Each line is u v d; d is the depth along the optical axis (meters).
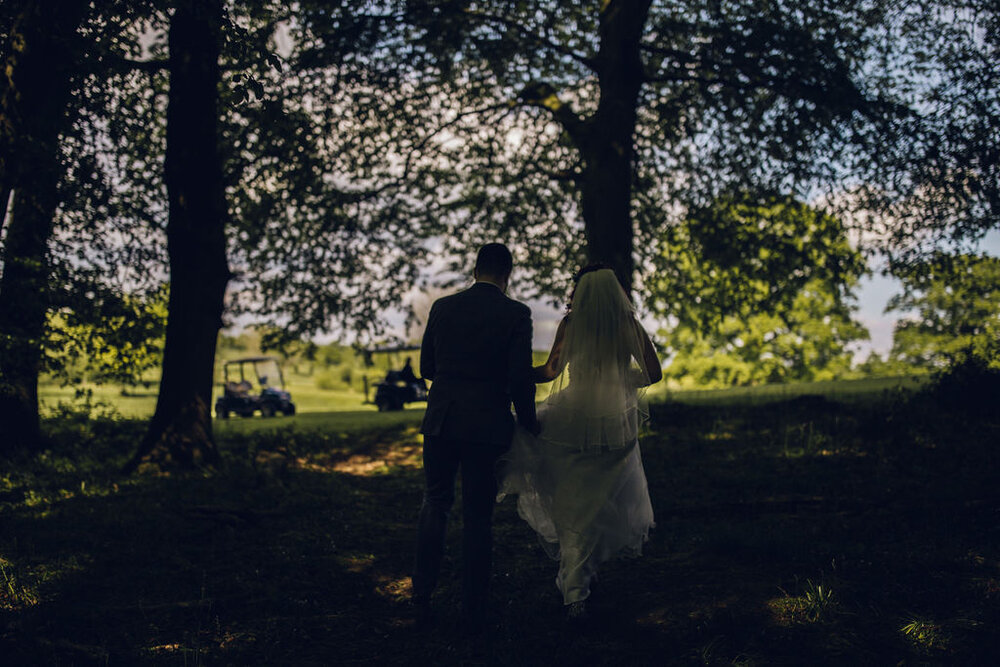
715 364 37.38
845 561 4.02
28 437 10.12
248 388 27.34
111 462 9.41
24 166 6.72
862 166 12.48
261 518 5.95
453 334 3.62
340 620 3.65
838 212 13.02
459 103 14.06
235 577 4.29
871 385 17.45
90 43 6.51
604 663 2.99
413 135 13.69
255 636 3.38
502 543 5.14
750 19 11.95
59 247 8.95
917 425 8.97
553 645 3.21
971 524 4.64
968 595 3.41
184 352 9.05
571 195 15.58
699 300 16.22
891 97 12.68
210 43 8.80
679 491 6.54
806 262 14.34
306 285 13.66
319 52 11.57
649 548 4.69
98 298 9.55
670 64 13.38
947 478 6.24
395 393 25.81
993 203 11.24
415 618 3.56
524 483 3.59
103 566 4.41
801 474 6.87
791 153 13.39
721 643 3.06
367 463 10.20
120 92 9.20
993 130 11.27
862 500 5.60
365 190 13.84
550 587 4.09
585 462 3.47
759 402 13.32
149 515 5.84
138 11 6.37
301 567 4.53
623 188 11.98
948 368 10.43
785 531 4.71
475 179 15.49
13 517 5.67
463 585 3.44
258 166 11.69
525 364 3.45
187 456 8.79
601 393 3.44
